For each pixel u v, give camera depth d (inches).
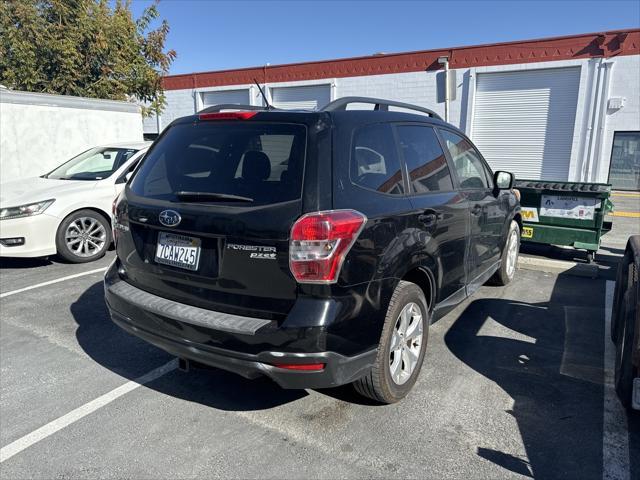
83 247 264.2
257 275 101.3
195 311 109.7
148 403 127.5
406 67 759.7
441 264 139.8
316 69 832.9
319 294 98.3
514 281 234.4
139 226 122.8
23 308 195.2
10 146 339.6
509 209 209.0
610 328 176.1
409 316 125.3
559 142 677.9
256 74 894.4
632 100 621.3
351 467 102.3
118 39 504.4
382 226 111.0
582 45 637.3
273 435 113.5
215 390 134.3
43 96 355.6
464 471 101.0
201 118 126.0
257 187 106.4
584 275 243.1
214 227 105.2
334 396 130.8
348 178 108.6
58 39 474.9
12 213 239.6
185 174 119.0
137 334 120.9
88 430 115.6
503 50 688.4
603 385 136.3
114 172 278.4
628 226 391.9
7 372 143.5
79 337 168.1
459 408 124.4
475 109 729.0
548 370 144.9
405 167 131.6
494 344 162.7
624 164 649.6
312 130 108.2
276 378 100.0
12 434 114.0
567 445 109.7
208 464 103.4
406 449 108.0
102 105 393.4
